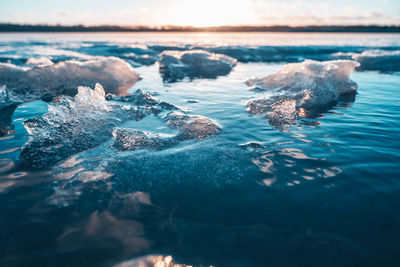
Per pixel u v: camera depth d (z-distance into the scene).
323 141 2.03
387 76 6.03
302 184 1.44
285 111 2.77
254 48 13.23
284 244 1.04
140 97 3.26
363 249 1.00
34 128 1.89
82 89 2.54
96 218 1.20
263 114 2.81
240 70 7.41
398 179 1.46
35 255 0.99
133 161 1.74
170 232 1.11
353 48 14.02
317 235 1.08
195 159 1.76
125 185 1.46
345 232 1.09
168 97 3.76
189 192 1.40
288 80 4.31
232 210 1.25
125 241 1.07
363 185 1.41
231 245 1.04
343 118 2.67
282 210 1.24
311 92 3.37
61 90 4.14
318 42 20.41
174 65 7.30
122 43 19.56
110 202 1.32
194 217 1.21
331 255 0.98
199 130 2.24
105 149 1.94
